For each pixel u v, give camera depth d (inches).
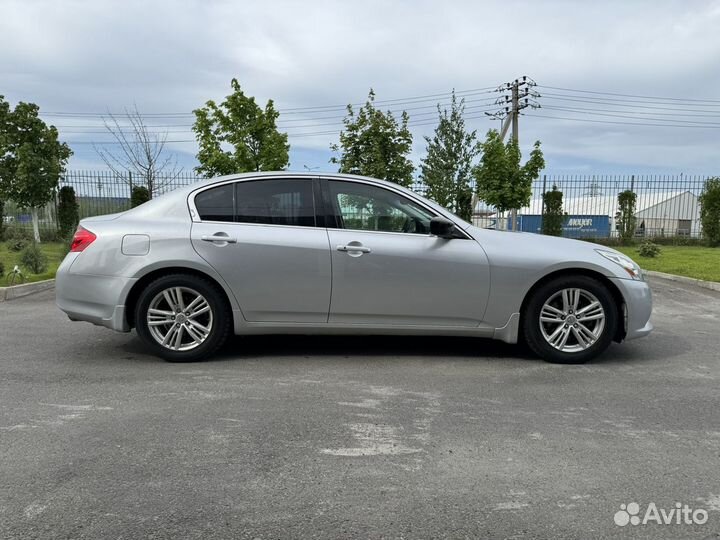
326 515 88.2
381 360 182.1
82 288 174.4
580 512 89.8
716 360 185.8
